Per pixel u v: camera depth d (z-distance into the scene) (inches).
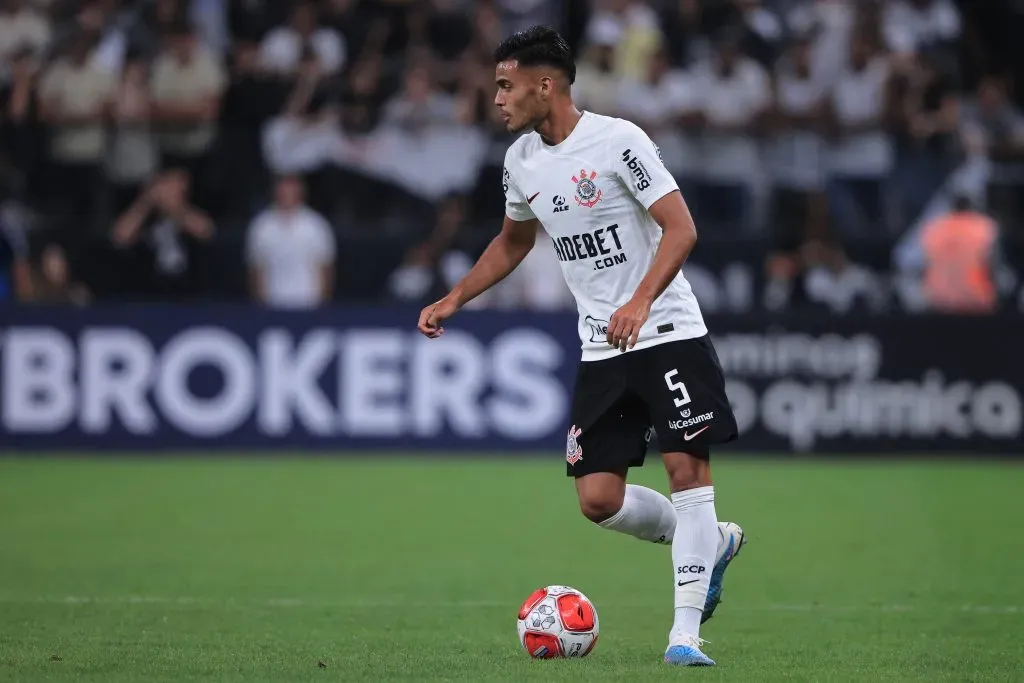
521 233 821.9
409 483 1715.1
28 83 2160.4
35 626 878.4
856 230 2193.7
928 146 2241.6
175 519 1432.1
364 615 936.3
